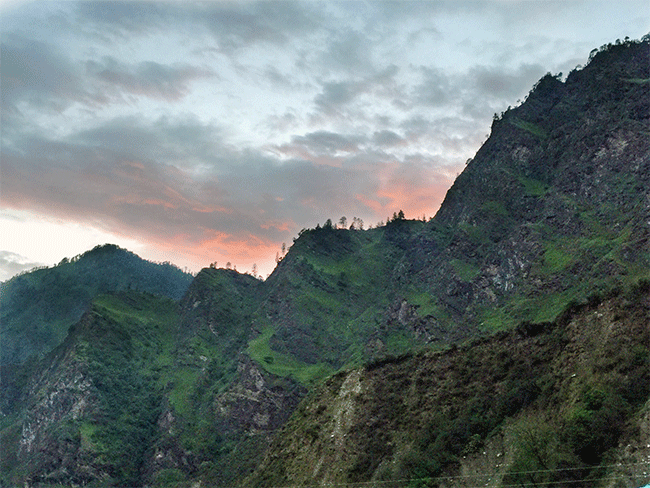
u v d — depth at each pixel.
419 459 86.31
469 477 77.06
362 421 105.38
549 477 65.50
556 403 77.31
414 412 99.12
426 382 103.19
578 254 166.88
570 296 153.50
